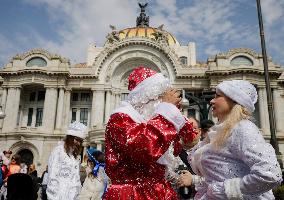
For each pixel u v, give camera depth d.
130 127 3.15
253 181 3.37
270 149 3.48
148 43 54.31
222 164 3.83
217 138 3.89
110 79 54.38
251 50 52.44
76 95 56.03
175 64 53.50
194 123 4.62
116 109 3.46
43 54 53.69
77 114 55.06
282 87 53.53
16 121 51.28
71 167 7.23
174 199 3.46
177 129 3.22
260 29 23.12
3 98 52.34
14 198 6.31
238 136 3.66
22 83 52.38
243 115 3.89
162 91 3.67
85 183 9.83
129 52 55.03
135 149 3.07
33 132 49.56
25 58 53.59
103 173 9.99
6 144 49.31
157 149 3.09
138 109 3.67
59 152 7.27
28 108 55.16
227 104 4.11
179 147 3.81
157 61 54.59
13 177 6.37
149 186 3.31
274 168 3.34
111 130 3.32
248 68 50.44
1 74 52.78
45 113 51.19
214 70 51.19
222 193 3.57
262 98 50.78
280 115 51.75
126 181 3.35
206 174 4.06
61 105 52.06
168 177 3.99
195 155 4.26
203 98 16.83
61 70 52.59
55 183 6.96
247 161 3.53
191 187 5.79
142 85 3.68
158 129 3.10
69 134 7.56
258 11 23.69
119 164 3.37
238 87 4.03
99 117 52.31
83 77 54.06
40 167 48.38
